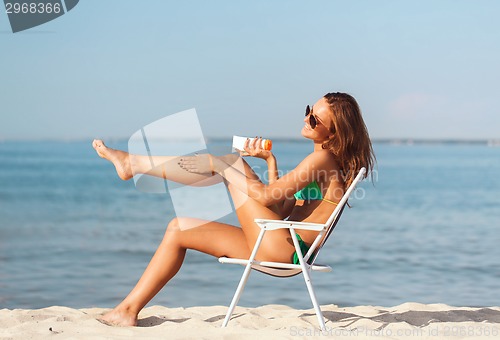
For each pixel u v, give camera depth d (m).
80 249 12.69
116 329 3.91
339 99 4.06
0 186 37.31
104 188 35.69
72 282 9.06
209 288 8.52
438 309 5.06
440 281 9.20
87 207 24.22
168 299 7.84
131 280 9.25
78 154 95.44
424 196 30.39
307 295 8.13
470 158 99.50
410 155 115.12
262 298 7.93
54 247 13.02
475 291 8.48
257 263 3.87
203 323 4.16
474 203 26.28
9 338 3.68
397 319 4.52
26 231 16.30
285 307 5.31
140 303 4.19
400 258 11.46
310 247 3.97
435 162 80.94
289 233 3.96
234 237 4.09
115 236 15.04
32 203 26.48
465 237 14.83
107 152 4.01
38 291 8.41
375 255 11.81
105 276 9.57
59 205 25.31
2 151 109.56
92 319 4.11
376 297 8.05
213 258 10.91
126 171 3.99
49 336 3.72
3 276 9.53
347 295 8.16
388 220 19.03
